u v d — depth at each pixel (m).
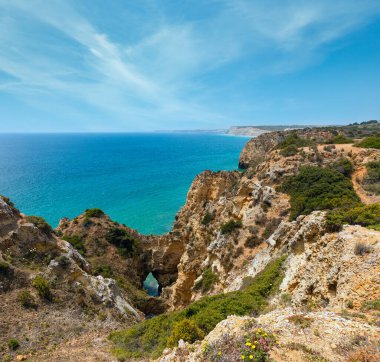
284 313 11.60
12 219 29.56
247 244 32.81
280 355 8.45
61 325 23.25
